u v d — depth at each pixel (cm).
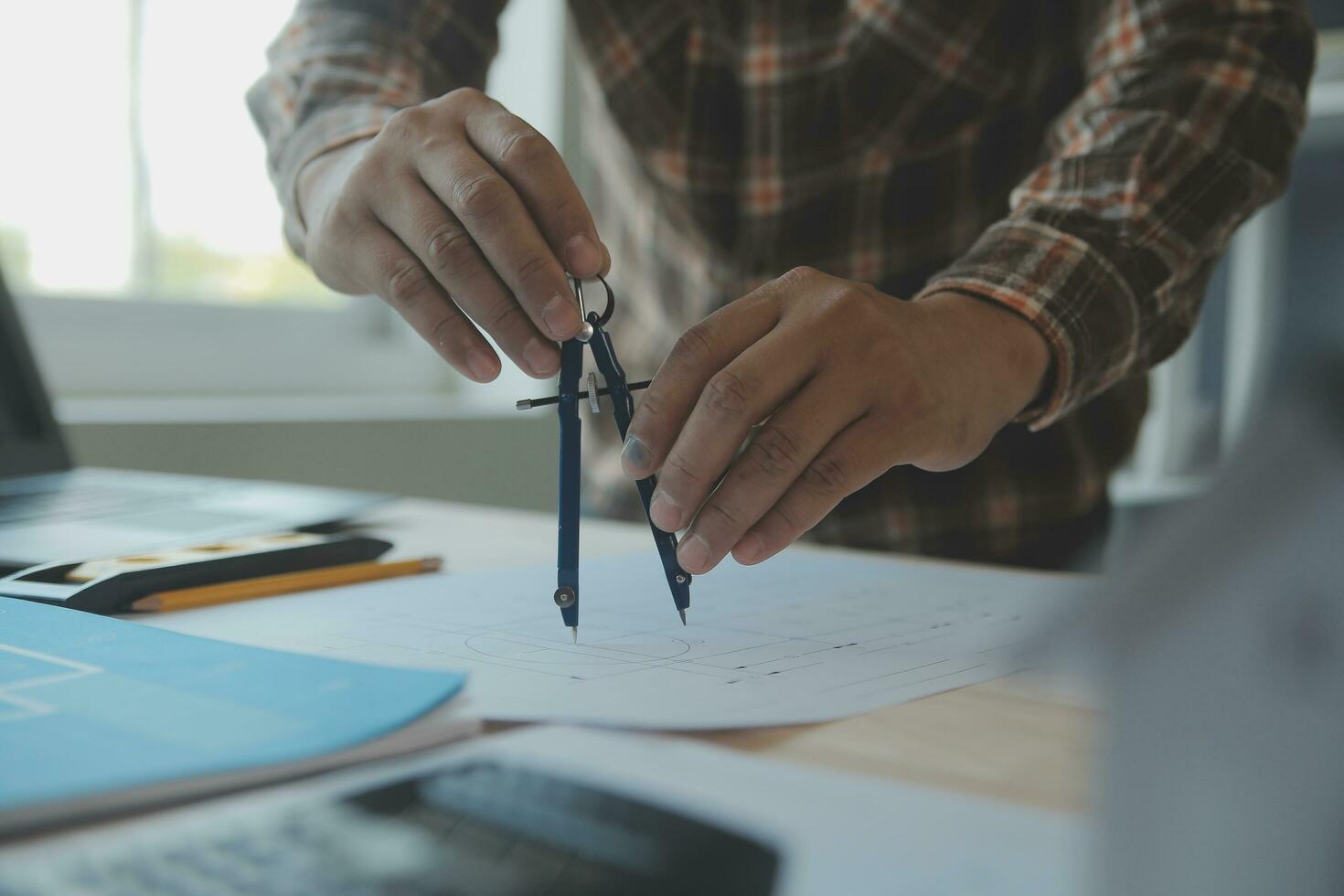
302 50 77
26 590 50
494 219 48
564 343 47
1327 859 10
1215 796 10
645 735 32
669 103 95
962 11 88
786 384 45
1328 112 112
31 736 28
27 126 129
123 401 135
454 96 55
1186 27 69
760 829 23
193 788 26
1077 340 55
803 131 94
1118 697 11
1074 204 62
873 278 97
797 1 91
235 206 150
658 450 46
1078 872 21
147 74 139
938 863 22
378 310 170
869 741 32
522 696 35
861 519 96
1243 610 11
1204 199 61
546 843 22
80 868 21
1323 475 11
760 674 39
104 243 137
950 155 93
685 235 102
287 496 84
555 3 162
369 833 23
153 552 57
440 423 143
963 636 46
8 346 92
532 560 68
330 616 50
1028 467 94
